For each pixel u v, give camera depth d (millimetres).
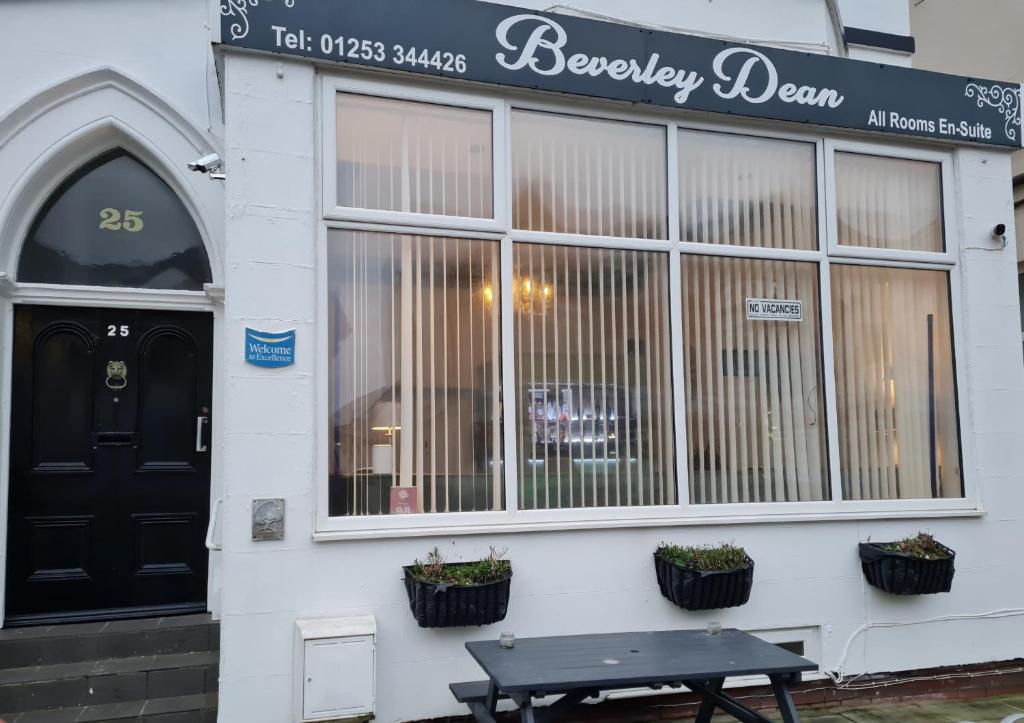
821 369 5238
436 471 4430
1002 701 5039
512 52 4539
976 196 5617
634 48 4801
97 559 4910
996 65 7438
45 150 4914
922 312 5539
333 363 4297
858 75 5293
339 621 3949
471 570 4082
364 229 4359
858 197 5492
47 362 4965
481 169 4660
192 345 5203
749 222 5211
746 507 4918
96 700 4254
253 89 4113
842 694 4895
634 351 4875
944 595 5164
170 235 5246
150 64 5129
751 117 5086
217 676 4422
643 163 5023
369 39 4258
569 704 3578
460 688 3836
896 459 5348
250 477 3951
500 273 4629
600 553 4543
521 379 4652
